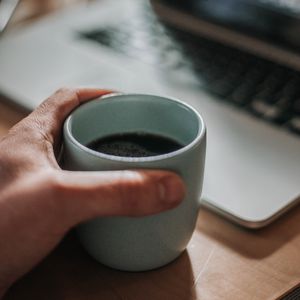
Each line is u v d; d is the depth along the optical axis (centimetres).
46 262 41
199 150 35
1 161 36
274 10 66
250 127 54
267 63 67
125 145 41
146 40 73
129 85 62
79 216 33
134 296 38
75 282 39
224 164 49
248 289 38
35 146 37
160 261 39
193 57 69
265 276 39
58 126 40
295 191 45
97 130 41
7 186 35
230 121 55
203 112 57
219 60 68
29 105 59
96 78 63
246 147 51
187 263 40
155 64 67
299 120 56
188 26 76
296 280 39
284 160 49
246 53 70
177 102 40
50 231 34
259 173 47
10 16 79
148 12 82
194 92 61
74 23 77
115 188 33
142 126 42
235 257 41
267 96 60
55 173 34
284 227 44
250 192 45
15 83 62
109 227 36
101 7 83
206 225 44
